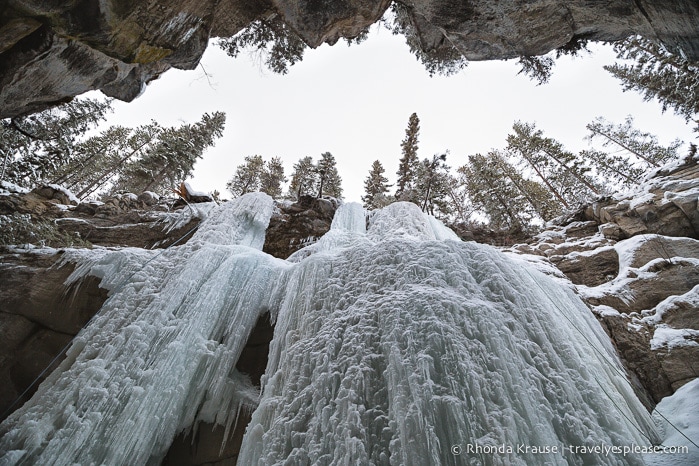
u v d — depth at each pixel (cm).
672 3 469
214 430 404
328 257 531
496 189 1781
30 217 831
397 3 857
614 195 1140
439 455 255
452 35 721
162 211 1148
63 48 471
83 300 564
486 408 279
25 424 368
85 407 379
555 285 541
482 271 442
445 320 351
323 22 687
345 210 1084
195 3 548
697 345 468
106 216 1091
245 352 495
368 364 337
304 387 351
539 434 263
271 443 313
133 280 557
